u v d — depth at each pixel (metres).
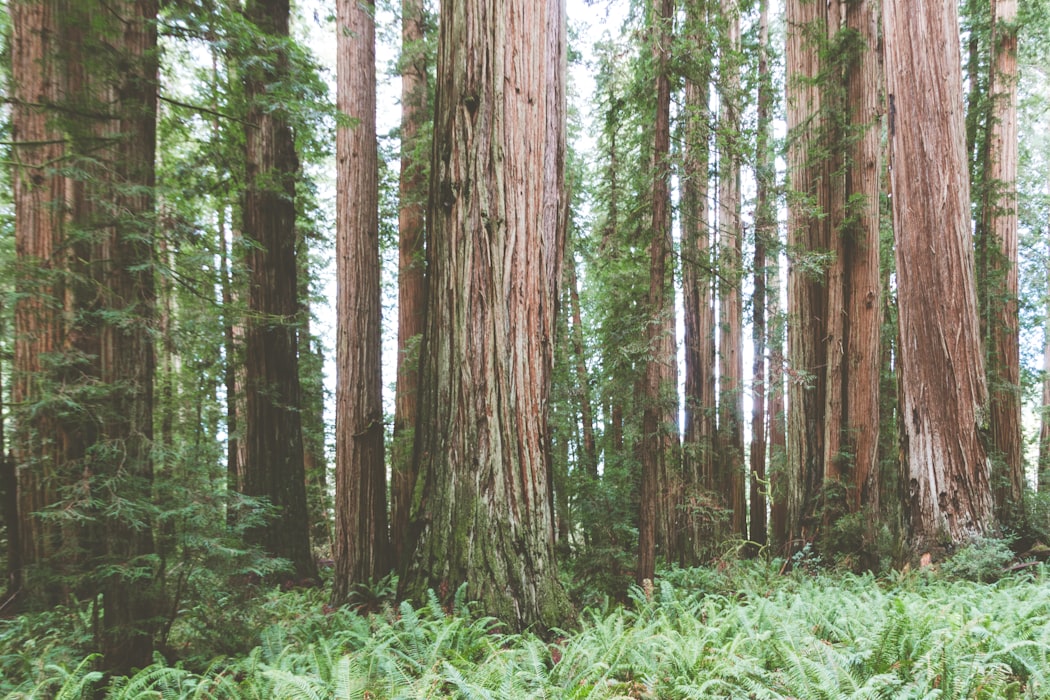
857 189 10.34
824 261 9.96
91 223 4.49
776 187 7.98
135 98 4.82
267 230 9.77
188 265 4.94
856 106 10.38
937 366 7.94
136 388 4.41
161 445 4.44
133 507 4.06
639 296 7.80
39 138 5.77
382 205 13.18
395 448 10.85
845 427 10.30
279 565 4.86
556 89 6.09
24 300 4.55
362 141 9.34
